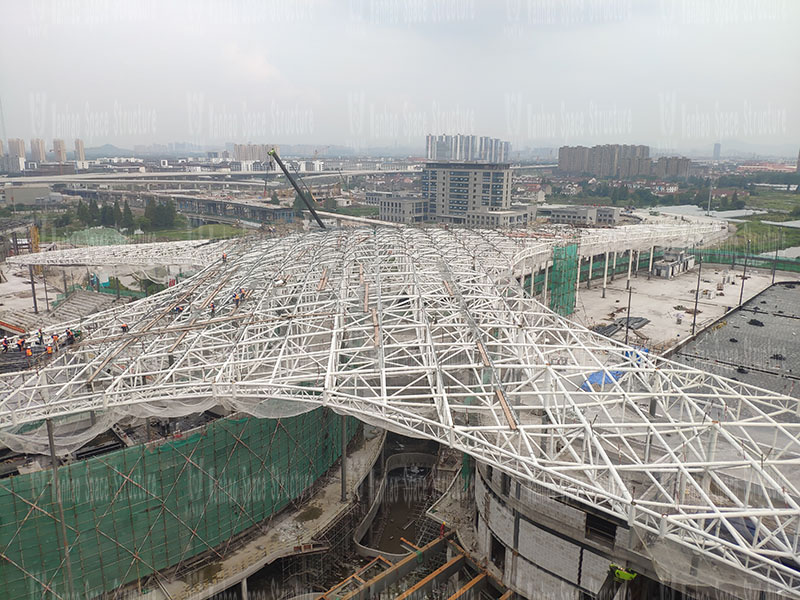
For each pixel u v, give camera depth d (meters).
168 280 131.88
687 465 33.72
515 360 52.03
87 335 56.66
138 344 51.09
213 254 104.31
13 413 39.97
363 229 110.62
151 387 43.16
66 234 176.62
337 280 64.81
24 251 161.00
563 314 108.19
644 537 36.25
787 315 108.88
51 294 130.88
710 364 82.31
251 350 55.00
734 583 34.50
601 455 34.81
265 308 58.78
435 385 52.88
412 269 69.25
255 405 46.22
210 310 58.47
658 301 120.69
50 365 49.25
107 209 190.50
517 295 74.38
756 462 33.62
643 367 48.81
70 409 41.69
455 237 99.81
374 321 52.38
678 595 39.00
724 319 106.69
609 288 133.38
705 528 36.19
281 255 79.94
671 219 182.62
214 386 43.34
